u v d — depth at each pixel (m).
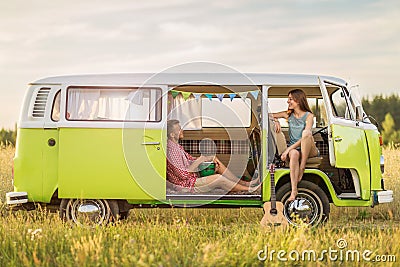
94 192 9.95
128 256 7.05
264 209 9.79
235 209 11.98
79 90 10.09
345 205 10.11
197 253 7.52
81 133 9.97
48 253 7.59
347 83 10.47
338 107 10.59
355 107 10.38
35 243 7.79
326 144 10.82
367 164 10.19
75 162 9.94
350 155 10.09
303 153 10.02
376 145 10.30
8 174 15.61
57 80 10.13
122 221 10.39
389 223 10.70
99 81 10.06
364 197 10.12
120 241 8.14
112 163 9.95
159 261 7.20
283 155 10.06
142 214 11.55
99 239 7.70
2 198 12.88
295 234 8.25
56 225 9.12
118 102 10.05
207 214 11.55
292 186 9.94
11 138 27.56
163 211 11.80
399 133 56.47
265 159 9.95
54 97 10.10
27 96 10.15
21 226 8.95
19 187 10.05
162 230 8.88
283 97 10.84
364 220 11.45
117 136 9.96
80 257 6.95
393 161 16.36
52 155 10.04
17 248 7.65
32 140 10.07
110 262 7.05
